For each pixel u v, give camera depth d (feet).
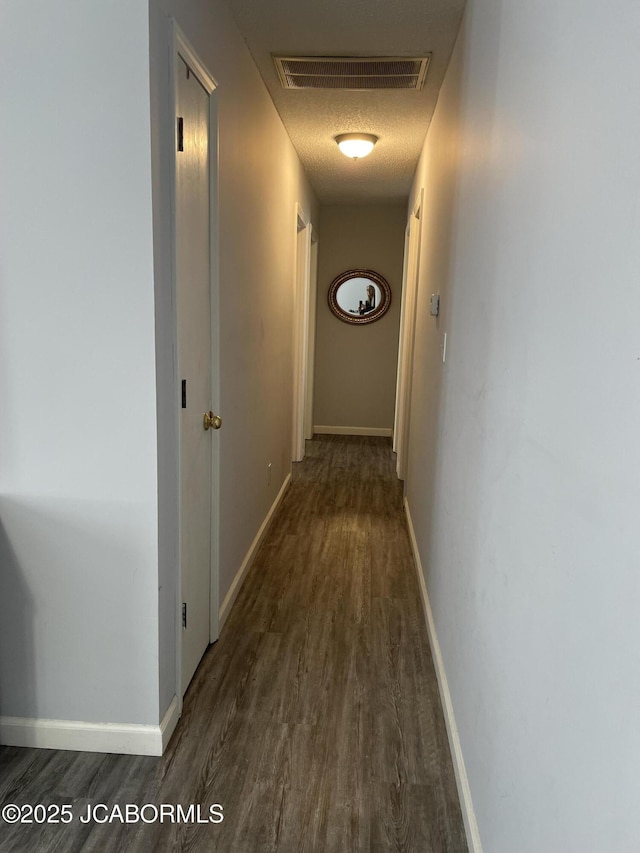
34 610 5.74
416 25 7.69
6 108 5.01
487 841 4.28
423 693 6.90
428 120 11.24
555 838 2.85
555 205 3.23
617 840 2.16
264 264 10.23
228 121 7.43
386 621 8.53
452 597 6.39
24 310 5.30
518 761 3.55
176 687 6.23
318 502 13.99
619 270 2.32
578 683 2.62
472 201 6.18
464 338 6.31
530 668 3.37
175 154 5.46
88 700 5.83
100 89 4.93
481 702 4.68
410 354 14.40
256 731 6.18
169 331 5.66
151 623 5.66
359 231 20.71
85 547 5.62
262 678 7.09
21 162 5.08
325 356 21.63
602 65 2.58
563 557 2.88
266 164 10.04
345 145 12.27
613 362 2.35
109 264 5.18
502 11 4.89
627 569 2.16
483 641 4.70
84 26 4.86
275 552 10.91
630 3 2.29
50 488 5.56
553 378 3.15
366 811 5.22
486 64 5.59
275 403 12.35
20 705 5.89
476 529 5.18
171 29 5.26
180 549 6.10
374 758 5.85
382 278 20.92
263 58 8.74
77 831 4.93
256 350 9.89
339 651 7.72
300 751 5.91
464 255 6.61
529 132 3.85
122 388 5.36
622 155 2.33
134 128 4.97
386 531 12.19
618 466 2.27
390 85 9.61
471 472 5.54
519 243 4.02
